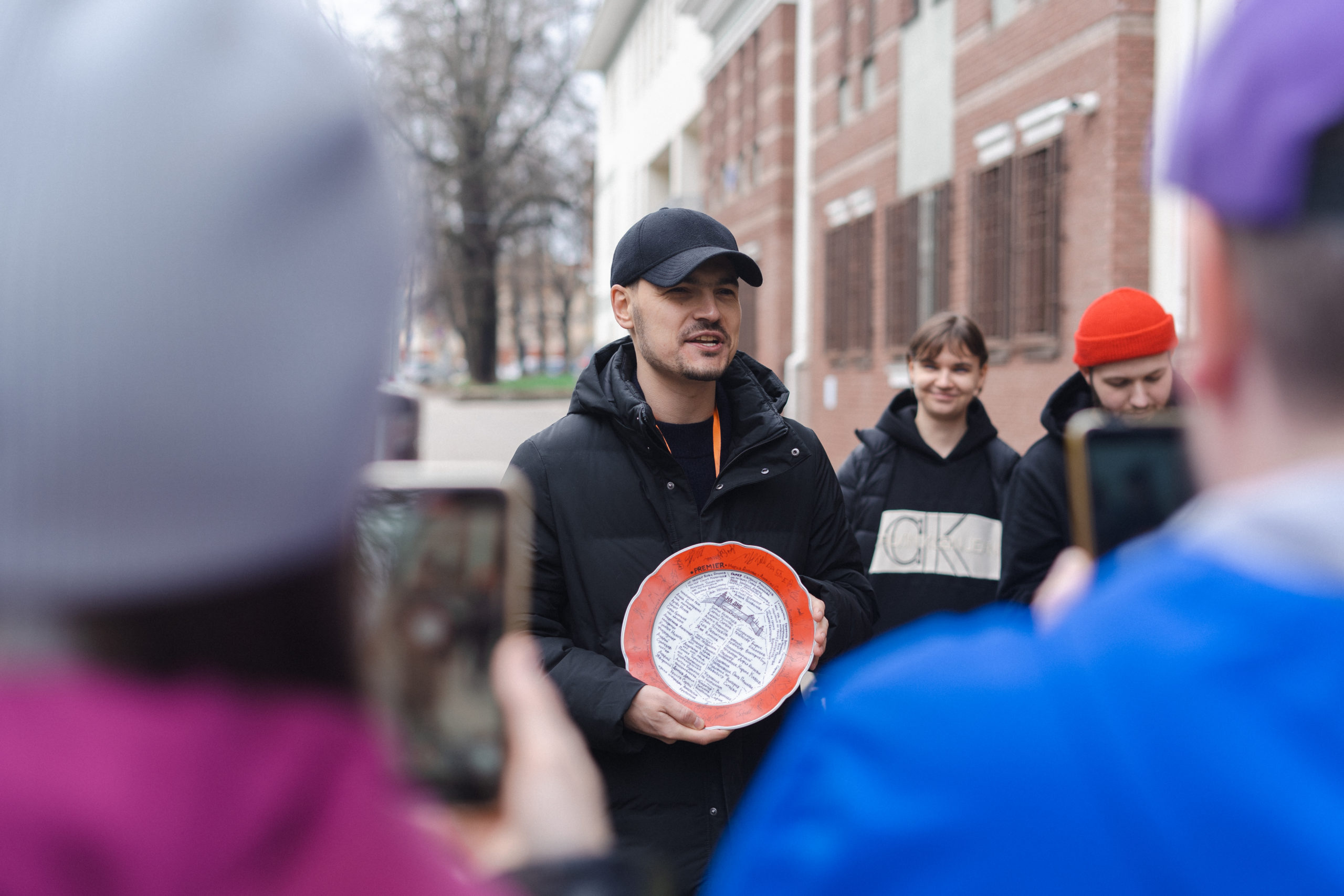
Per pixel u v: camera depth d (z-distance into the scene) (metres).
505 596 0.78
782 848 0.67
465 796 0.76
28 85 0.47
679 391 2.50
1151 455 0.95
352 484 0.54
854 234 15.87
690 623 2.29
